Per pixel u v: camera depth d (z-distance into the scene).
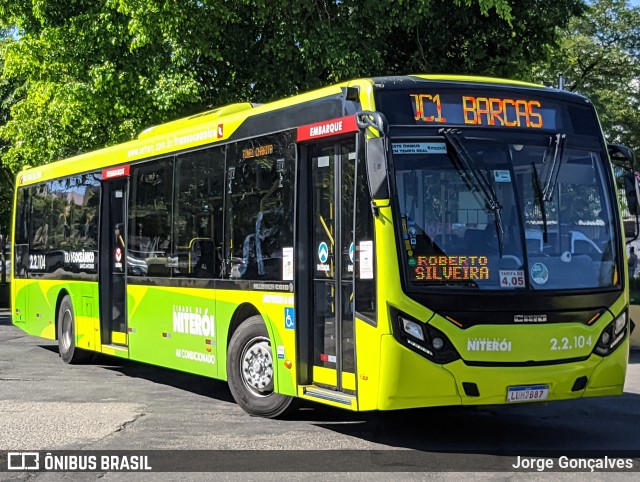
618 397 10.72
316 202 8.31
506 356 7.25
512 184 7.55
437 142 7.42
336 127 7.82
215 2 16.25
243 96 17.62
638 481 6.52
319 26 16.19
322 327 8.16
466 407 9.88
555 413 9.53
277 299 8.55
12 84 29.80
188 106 17.47
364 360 7.30
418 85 7.57
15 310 16.38
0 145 31.53
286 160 8.55
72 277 13.59
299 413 9.34
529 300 7.34
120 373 12.81
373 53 16.38
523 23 17.75
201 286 9.94
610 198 8.02
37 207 15.48
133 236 11.67
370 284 7.26
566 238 7.67
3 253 37.94
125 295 11.81
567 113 8.01
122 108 17.39
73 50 17.89
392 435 8.20
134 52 17.50
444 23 17.69
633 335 16.69
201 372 9.96
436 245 7.23
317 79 17.00
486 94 7.70
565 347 7.46
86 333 13.06
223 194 9.62
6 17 19.41
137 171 11.69
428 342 7.09
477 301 7.20
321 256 8.20
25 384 11.62
